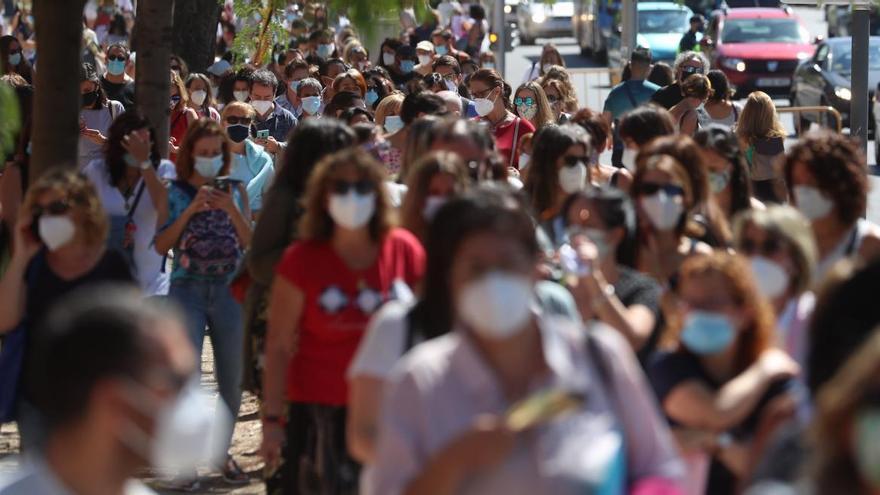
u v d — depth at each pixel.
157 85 31.94
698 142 24.81
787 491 11.62
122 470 10.23
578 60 142.25
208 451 10.57
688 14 122.12
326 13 27.45
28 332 20.83
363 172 18.02
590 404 12.61
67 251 20.77
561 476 12.23
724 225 21.72
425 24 27.36
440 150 21.25
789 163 21.11
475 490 12.28
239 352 26.05
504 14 85.31
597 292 17.67
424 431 12.51
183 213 25.69
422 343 14.65
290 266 18.53
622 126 27.31
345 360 18.50
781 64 107.62
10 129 21.58
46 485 10.21
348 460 18.73
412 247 18.69
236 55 57.06
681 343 16.31
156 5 32.09
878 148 76.88
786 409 15.45
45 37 24.86
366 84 48.78
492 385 12.50
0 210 26.67
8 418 20.91
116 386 10.04
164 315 10.34
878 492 9.69
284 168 21.64
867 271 13.84
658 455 12.91
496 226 12.50
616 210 18.88
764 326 16.02
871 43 85.62
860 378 9.72
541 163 22.95
